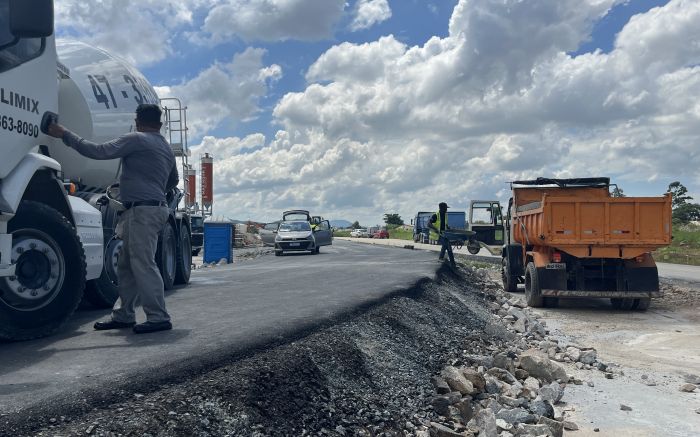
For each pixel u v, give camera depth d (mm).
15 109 4816
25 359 4277
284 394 4195
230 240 22016
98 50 8289
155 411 3340
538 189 14516
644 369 7082
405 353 6344
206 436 3357
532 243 12820
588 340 8945
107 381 3631
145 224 5195
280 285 9977
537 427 4652
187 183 11039
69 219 5684
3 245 4703
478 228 26125
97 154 5031
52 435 2916
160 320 5340
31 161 5008
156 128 5418
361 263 16875
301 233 26391
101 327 5516
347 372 5086
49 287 5191
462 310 9945
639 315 11383
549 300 12297
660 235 11391
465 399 5098
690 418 5273
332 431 4125
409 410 4938
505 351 7609
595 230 11508
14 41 4617
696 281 16078
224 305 7293
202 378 3934
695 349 8250
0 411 3078
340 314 6645
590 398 5871
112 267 7535
